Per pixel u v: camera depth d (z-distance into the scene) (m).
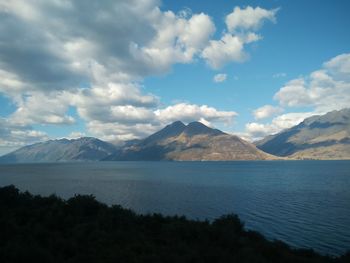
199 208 68.56
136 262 18.70
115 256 19.39
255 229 49.16
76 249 20.86
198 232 27.52
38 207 35.22
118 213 33.88
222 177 171.25
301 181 139.75
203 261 20.09
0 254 18.36
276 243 29.44
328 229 49.03
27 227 25.17
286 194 93.19
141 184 130.50
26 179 164.25
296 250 28.38
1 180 157.25
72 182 142.50
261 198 84.50
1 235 22.80
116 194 94.56
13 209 32.53
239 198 84.75
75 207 34.66
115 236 24.31
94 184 131.25
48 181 149.12
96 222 28.06
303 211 64.38
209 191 102.44
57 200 39.44
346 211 64.12
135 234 25.78
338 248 39.41
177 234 27.00
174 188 113.06
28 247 18.84
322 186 116.25
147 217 33.94
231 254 21.98
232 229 30.34
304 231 47.84
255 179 154.62
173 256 19.88
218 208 68.44
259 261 21.56
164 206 71.38
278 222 54.19
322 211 64.31
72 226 27.69
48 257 18.30
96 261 18.61
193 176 181.62
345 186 115.06
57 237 22.86
